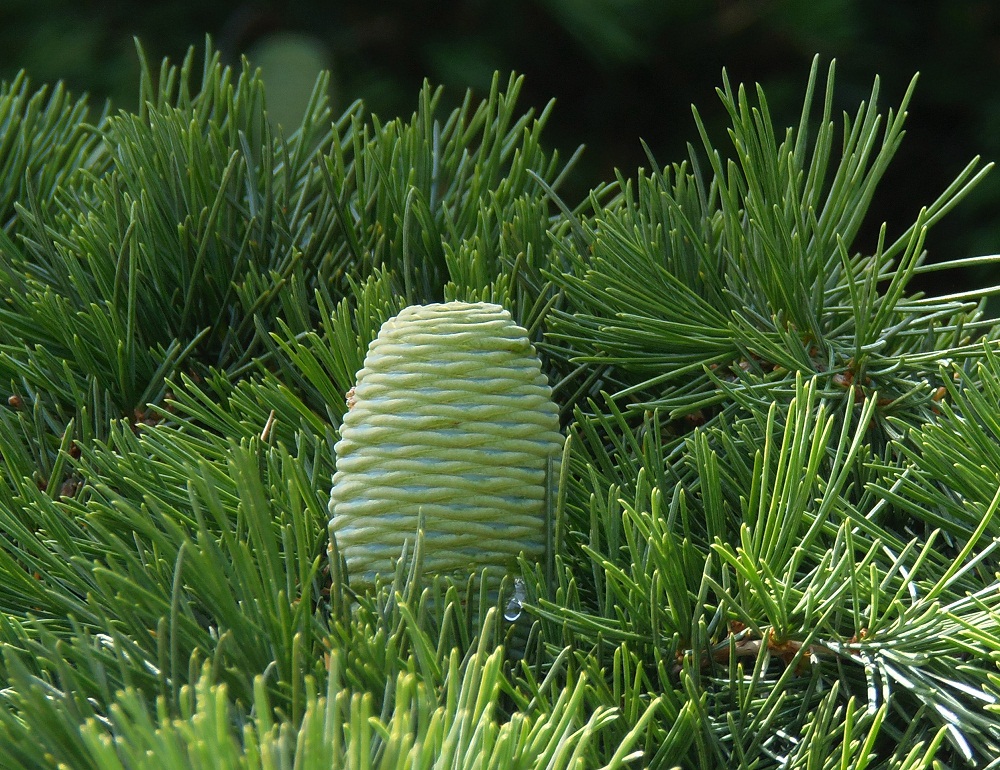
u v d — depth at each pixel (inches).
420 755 34.7
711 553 37.6
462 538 37.7
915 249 39.9
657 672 37.4
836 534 37.9
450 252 41.4
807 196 41.3
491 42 145.9
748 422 40.0
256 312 41.8
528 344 38.3
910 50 151.6
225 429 40.1
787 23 138.8
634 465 39.6
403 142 43.6
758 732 36.9
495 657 35.4
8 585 38.0
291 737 35.6
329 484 39.4
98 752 34.2
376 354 38.2
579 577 38.8
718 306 41.4
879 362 40.2
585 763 36.2
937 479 38.8
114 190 42.1
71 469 40.7
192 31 140.4
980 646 36.9
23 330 41.6
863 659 36.9
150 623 36.9
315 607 38.3
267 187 42.6
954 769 37.2
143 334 42.3
